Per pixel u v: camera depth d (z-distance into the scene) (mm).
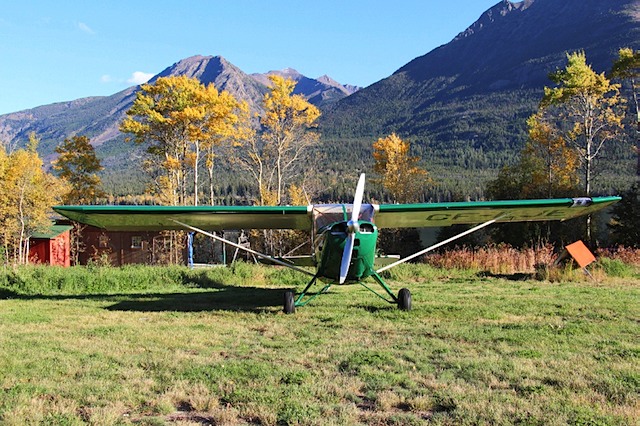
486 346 6367
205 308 10109
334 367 5492
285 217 10234
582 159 35906
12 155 31156
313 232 9617
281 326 7883
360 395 4688
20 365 5570
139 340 6895
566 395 4477
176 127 34688
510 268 17906
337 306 9914
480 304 9891
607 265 15555
